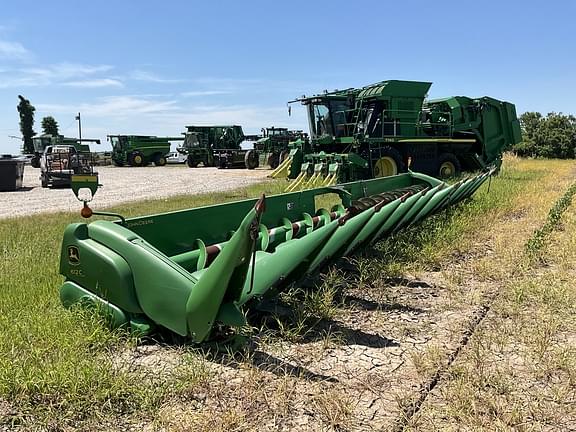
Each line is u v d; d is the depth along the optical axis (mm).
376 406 3119
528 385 3352
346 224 4867
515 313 4602
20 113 69000
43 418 2887
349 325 4402
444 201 8398
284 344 3975
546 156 48031
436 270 6145
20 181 21109
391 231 6609
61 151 21672
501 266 6219
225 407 3066
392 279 5695
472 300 5012
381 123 16469
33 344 3588
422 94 16906
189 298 3557
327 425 2908
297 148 17625
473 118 19000
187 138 36750
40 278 5262
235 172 29656
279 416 2988
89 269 3957
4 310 4285
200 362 3543
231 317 3439
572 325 4359
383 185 8180
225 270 3303
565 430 2869
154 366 3521
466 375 3439
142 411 3006
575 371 3492
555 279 5598
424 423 2924
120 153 40688
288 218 5898
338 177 15289
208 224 4840
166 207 11930
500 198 11523
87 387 3111
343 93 16906
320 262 4758
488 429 2850
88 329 3832
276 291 4309
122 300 3811
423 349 3914
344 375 3498
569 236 7852
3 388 3064
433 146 17750
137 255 3816
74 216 10688
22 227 8961
